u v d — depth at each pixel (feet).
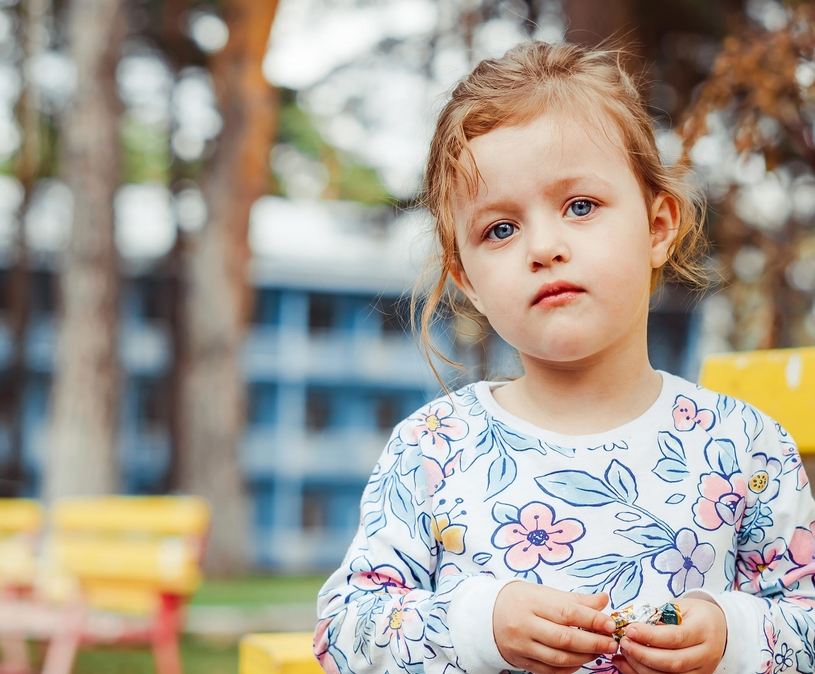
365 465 79.25
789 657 3.32
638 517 3.49
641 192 3.69
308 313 77.51
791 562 3.64
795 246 20.58
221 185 42.88
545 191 3.47
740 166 12.51
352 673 3.57
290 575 43.60
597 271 3.40
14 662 15.84
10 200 56.29
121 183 42.32
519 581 3.24
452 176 3.67
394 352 78.54
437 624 3.30
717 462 3.60
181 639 21.02
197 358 43.70
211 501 43.42
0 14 45.09
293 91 43.19
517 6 24.23
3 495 59.41
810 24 10.82
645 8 28.66
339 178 52.80
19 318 56.39
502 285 3.50
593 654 3.06
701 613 3.17
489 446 3.70
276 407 78.13
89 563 13.56
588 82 3.71
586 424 3.66
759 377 5.34
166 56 47.62
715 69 11.06
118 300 42.14
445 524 3.63
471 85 3.86
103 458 41.34
